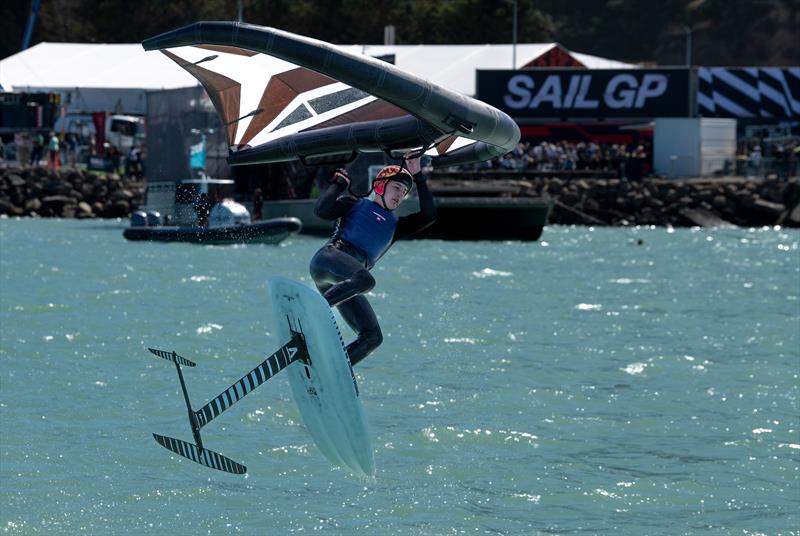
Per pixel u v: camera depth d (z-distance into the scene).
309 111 38.81
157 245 160.00
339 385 35.69
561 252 161.88
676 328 86.38
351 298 36.69
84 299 96.25
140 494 43.56
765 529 40.78
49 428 51.97
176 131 170.25
